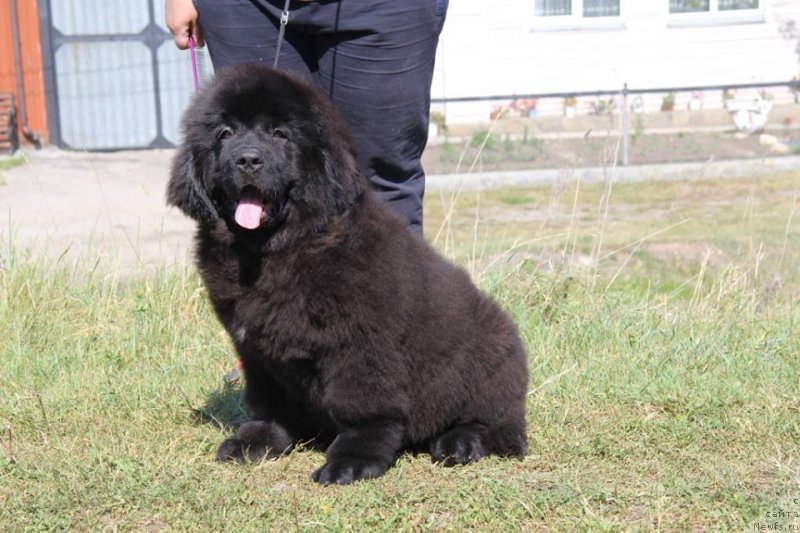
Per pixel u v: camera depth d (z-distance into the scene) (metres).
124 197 8.03
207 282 2.64
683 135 10.74
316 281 2.55
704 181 8.99
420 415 2.69
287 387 2.68
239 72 2.65
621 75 11.77
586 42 11.67
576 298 3.86
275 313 2.57
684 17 11.78
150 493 2.52
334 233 2.56
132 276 4.07
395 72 2.93
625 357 3.37
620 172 9.20
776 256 5.56
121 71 11.80
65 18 11.59
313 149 2.58
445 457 2.68
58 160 10.77
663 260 5.93
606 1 11.66
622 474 2.62
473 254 4.04
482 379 2.73
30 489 2.56
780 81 11.84
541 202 8.06
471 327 2.72
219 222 2.62
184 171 2.66
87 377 3.24
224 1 2.92
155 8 11.71
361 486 2.54
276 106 2.59
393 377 2.59
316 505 2.48
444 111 11.32
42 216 6.90
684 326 3.63
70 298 3.86
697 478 2.59
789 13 11.75
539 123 10.72
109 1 11.65
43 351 3.48
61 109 11.77
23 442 2.81
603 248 6.07
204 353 3.44
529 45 11.52
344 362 2.58
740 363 3.30
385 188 3.05
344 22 2.88
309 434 2.79
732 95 11.62
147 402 3.04
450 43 11.35
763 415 2.90
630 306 3.81
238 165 2.53
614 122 10.65
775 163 9.60
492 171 9.27
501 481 2.55
